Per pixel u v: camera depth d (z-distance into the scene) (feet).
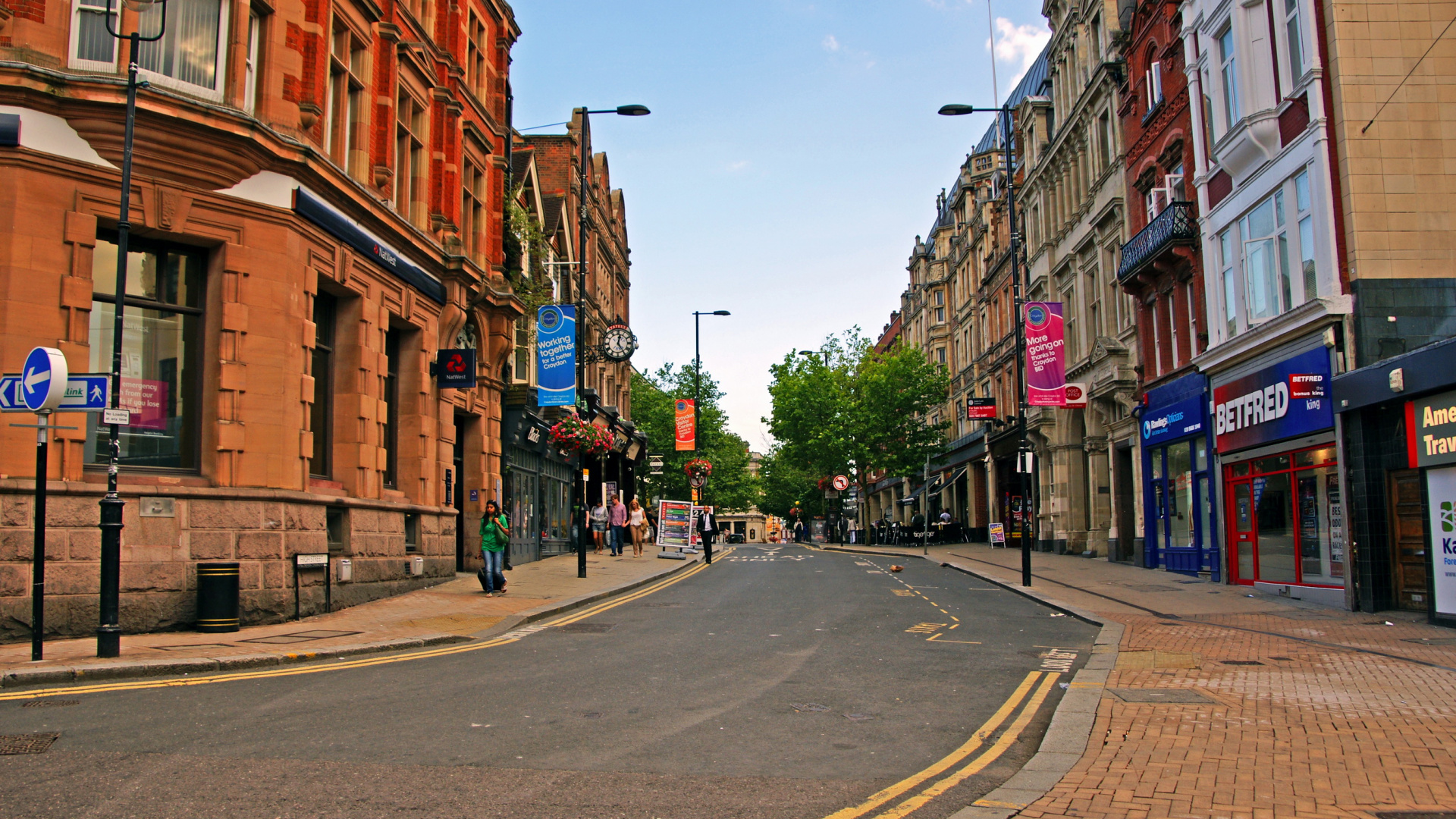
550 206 122.72
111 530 33.09
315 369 52.03
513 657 35.94
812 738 23.03
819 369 173.17
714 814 17.07
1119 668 32.30
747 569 92.02
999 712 26.14
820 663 34.30
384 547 55.72
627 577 72.28
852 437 165.17
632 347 108.37
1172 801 17.56
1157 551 81.35
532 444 87.66
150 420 42.32
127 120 34.06
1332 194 51.39
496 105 82.64
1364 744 21.74
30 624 37.40
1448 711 25.20
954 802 18.07
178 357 43.32
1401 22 51.49
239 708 25.96
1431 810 17.01
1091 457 100.63
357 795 17.88
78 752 20.92
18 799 17.39
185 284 43.83
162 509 40.70
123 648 35.29
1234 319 63.41
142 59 42.50
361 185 53.21
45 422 32.53
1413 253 50.31
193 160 42.55
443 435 65.51
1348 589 49.67
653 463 129.39
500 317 77.36
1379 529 48.60
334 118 53.52
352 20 54.49
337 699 27.27
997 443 139.74
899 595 61.67
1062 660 35.22
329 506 50.21
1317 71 52.29
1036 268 119.65
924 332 196.34
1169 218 72.69
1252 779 18.98
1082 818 16.63
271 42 47.11
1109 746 21.58
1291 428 55.77
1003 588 67.62
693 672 32.27
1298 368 54.49
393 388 61.98
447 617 46.60
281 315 45.65
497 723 24.21
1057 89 110.73
